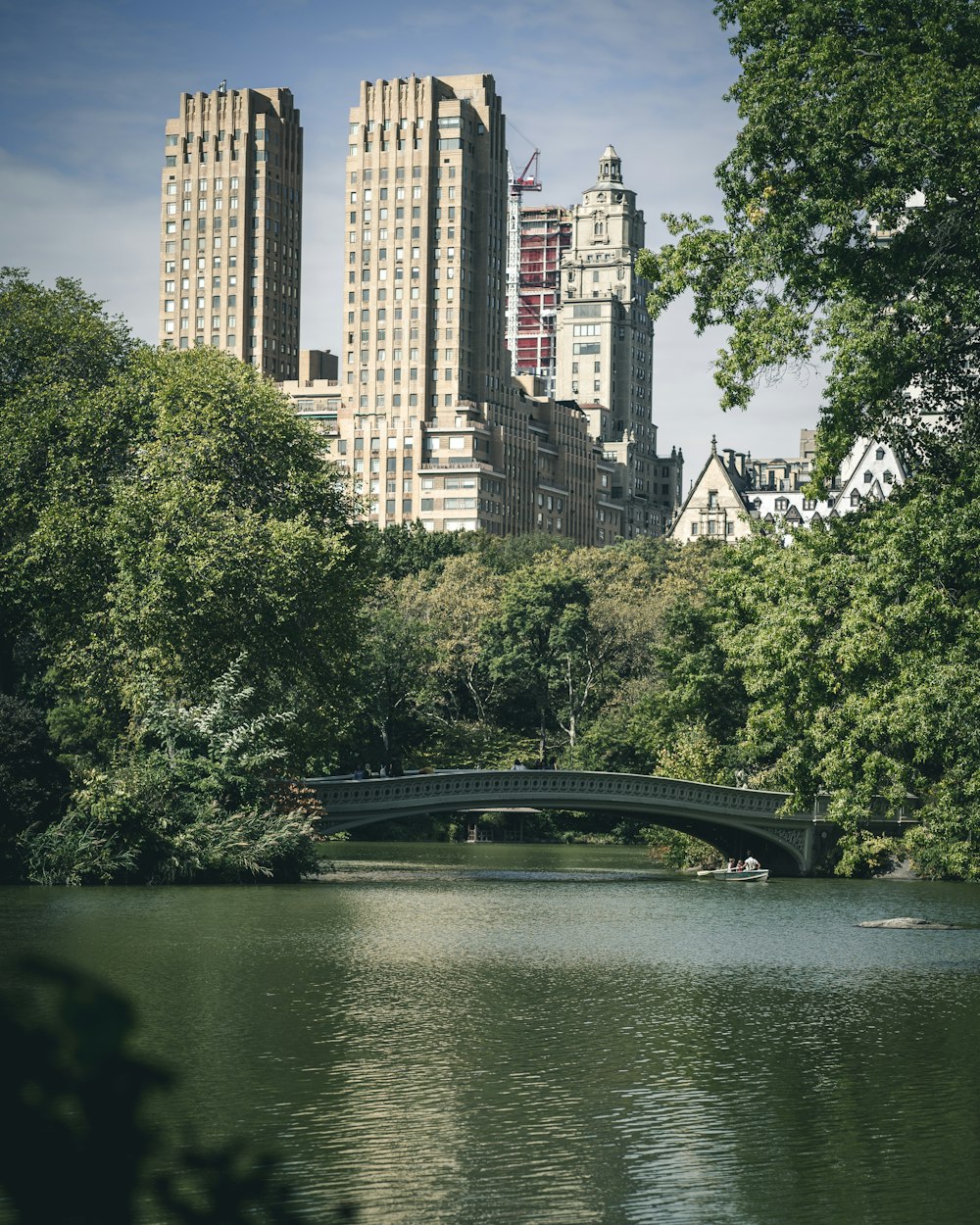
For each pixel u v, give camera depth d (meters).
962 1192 21.42
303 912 56.78
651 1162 22.83
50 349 76.56
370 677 134.00
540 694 158.25
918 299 37.31
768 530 70.88
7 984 27.77
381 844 133.50
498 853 118.44
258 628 73.12
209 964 42.34
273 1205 8.27
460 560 174.62
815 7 38.34
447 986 39.81
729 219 39.09
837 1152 23.41
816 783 45.59
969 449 41.66
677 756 103.88
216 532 70.44
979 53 37.16
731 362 37.91
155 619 67.62
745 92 38.50
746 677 46.81
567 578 157.88
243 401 76.06
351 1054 30.48
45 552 69.19
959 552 39.41
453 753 149.00
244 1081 27.78
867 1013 36.66
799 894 79.50
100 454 73.69
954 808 41.94
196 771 69.00
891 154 35.72
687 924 59.38
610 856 118.25
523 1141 23.95
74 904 56.69
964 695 39.41
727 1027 34.47
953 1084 28.45
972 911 69.50
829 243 37.31
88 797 65.06
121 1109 5.79
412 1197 20.91
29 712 68.56
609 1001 38.00
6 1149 5.77
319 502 78.81
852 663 40.97
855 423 38.56
